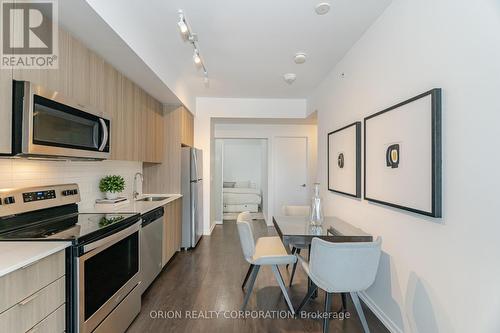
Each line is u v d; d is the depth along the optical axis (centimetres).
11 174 184
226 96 488
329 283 186
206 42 275
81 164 260
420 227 175
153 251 283
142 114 328
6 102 146
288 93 466
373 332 209
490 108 126
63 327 148
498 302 122
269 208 611
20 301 120
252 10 219
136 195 376
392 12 207
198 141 499
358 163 261
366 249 181
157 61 279
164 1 206
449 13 151
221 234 514
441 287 157
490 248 126
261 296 270
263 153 686
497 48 123
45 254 132
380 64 225
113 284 190
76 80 200
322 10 216
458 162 145
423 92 171
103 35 195
